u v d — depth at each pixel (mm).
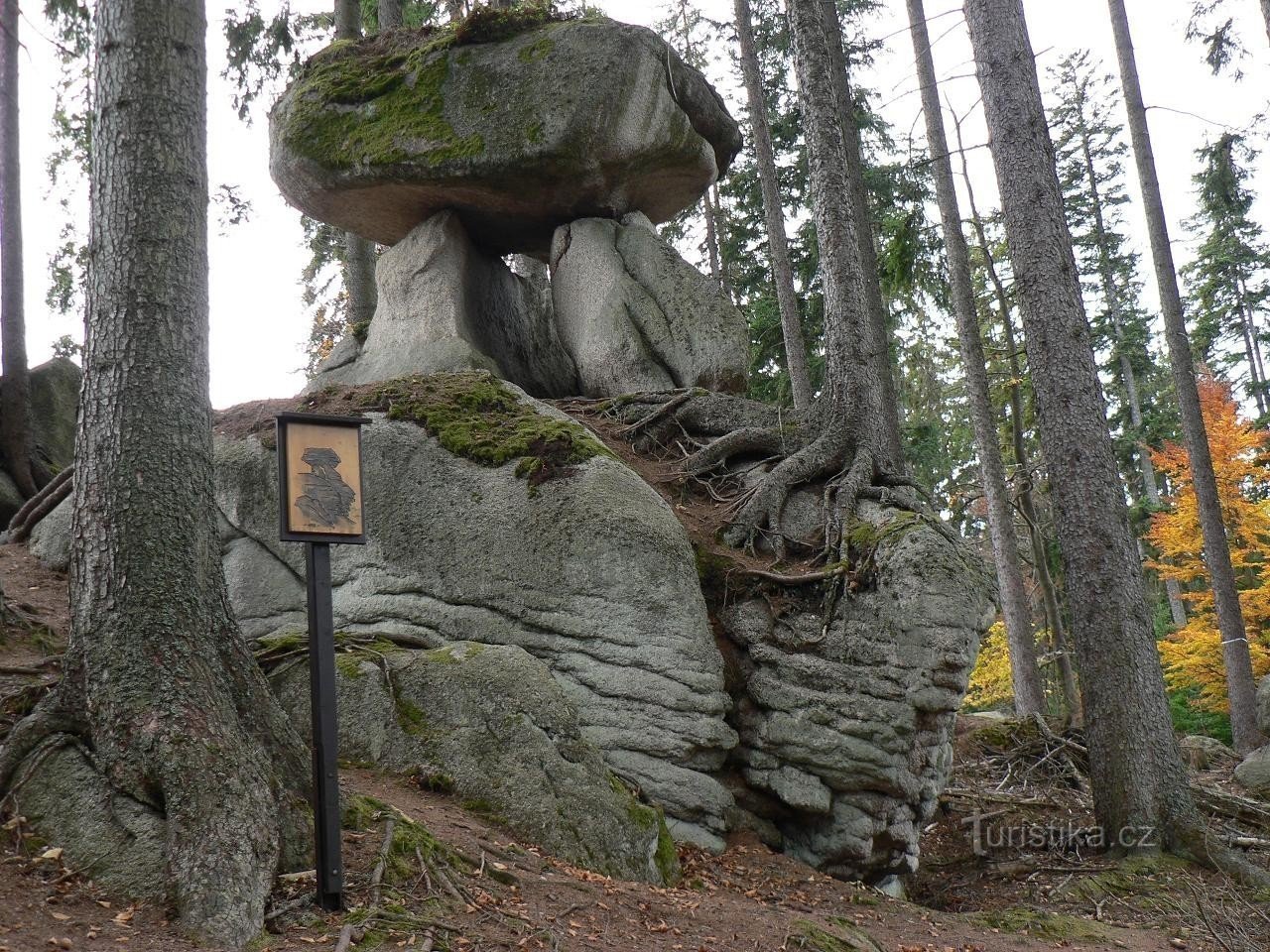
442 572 9898
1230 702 19031
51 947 5086
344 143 14031
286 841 6332
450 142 13656
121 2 7227
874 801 9625
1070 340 12453
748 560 10727
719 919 7207
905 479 11703
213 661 6660
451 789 7828
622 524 9719
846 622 9977
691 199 15766
